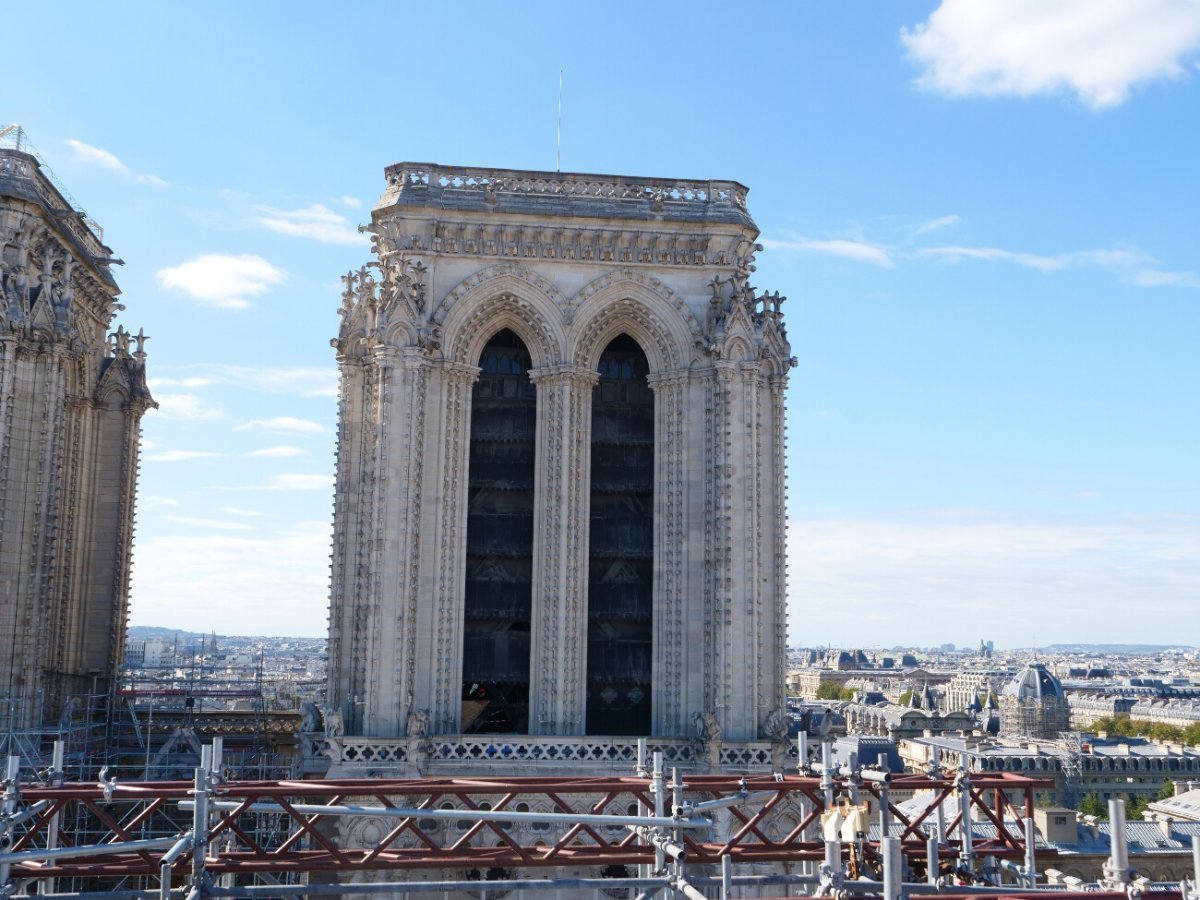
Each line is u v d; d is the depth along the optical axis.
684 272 71.88
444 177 71.44
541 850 43.53
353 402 70.62
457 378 70.38
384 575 65.94
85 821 70.00
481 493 73.94
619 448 74.94
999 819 47.16
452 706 67.94
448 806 62.94
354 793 42.00
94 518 80.94
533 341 72.00
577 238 71.44
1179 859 125.94
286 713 88.00
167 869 34.75
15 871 39.97
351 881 61.19
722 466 68.44
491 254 70.81
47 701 72.75
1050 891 33.88
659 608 70.25
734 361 69.38
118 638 81.56
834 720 68.38
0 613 63.91
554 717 68.50
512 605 73.00
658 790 41.69
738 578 67.69
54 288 67.94
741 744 65.25
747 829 45.03
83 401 78.88
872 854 46.22
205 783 38.62
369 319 70.25
